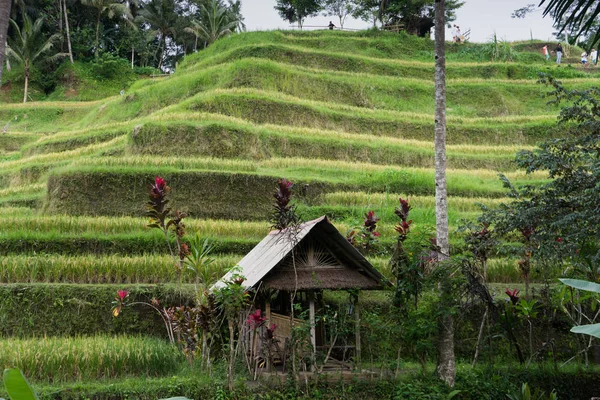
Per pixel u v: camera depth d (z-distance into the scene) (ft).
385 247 52.54
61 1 199.31
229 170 73.87
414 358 41.65
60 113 157.07
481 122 112.06
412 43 156.46
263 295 36.94
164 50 226.79
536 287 49.75
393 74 133.69
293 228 35.83
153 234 55.98
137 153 79.46
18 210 71.00
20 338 42.45
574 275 40.40
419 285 35.06
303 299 41.06
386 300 45.29
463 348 43.62
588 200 35.04
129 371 35.17
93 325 43.86
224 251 55.52
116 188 65.67
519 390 34.58
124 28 212.64
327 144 90.68
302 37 149.48
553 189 38.11
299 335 32.55
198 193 67.05
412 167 90.94
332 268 35.27
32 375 33.45
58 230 57.52
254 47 127.03
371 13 173.17
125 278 49.26
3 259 48.16
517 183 81.61
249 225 60.13
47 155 96.84
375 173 79.10
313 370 34.17
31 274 47.62
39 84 187.01
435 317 34.14
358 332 35.29
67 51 198.18
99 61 189.98
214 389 32.17
